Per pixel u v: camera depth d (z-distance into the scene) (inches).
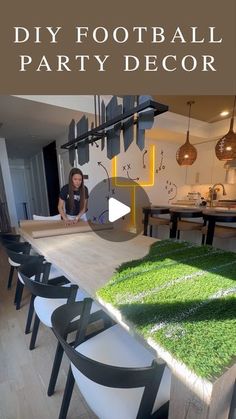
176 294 32.1
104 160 155.7
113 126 62.8
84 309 38.2
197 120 164.2
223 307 28.5
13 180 309.7
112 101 61.2
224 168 176.7
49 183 219.9
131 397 29.5
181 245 59.6
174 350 22.0
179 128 157.6
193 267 42.4
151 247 58.4
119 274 40.4
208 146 189.3
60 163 181.2
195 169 201.6
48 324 47.0
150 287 34.5
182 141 190.9
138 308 29.0
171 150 196.4
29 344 62.6
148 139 179.6
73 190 101.3
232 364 20.5
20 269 52.0
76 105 113.0
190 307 28.7
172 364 21.8
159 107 48.1
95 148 149.6
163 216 144.6
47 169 219.8
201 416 20.1
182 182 208.5
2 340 64.4
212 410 19.7
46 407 45.4
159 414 27.1
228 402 21.5
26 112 116.5
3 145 177.6
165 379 31.5
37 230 77.4
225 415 21.7
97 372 23.8
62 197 103.6
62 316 35.6
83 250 57.2
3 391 48.8
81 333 39.1
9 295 91.3
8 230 181.9
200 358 21.0
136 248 58.1
